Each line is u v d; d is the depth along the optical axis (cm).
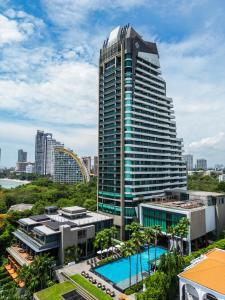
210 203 10450
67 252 8469
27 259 8331
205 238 10075
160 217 10444
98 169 13288
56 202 15312
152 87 13400
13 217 11038
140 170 12081
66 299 6022
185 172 15450
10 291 6019
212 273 5431
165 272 6019
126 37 12438
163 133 13850
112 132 12481
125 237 11412
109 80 12962
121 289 6575
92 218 10700
